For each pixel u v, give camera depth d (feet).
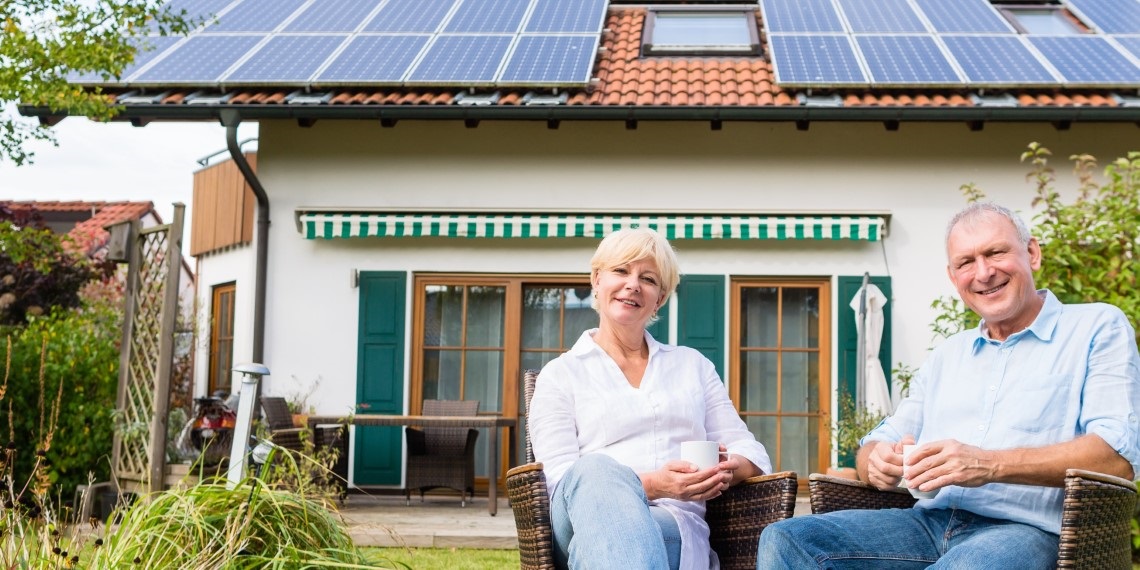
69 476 28.96
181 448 29.89
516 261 34.50
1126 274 21.95
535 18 38.81
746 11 42.98
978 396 11.12
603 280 12.00
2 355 28.73
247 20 39.40
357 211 34.01
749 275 34.09
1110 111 31.09
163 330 27.84
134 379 28.78
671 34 40.29
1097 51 34.22
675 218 33.63
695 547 10.77
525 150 34.76
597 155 34.63
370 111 32.32
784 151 34.35
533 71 33.35
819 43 35.47
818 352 34.17
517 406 34.32
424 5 40.86
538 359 34.68
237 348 42.91
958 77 32.30
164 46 36.63
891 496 11.64
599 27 37.60
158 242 28.94
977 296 11.06
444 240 34.68
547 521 10.07
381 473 34.04
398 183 34.86
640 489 9.98
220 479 14.24
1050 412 10.53
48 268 34.06
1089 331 10.62
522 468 10.17
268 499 13.69
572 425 11.62
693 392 11.96
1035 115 31.37
